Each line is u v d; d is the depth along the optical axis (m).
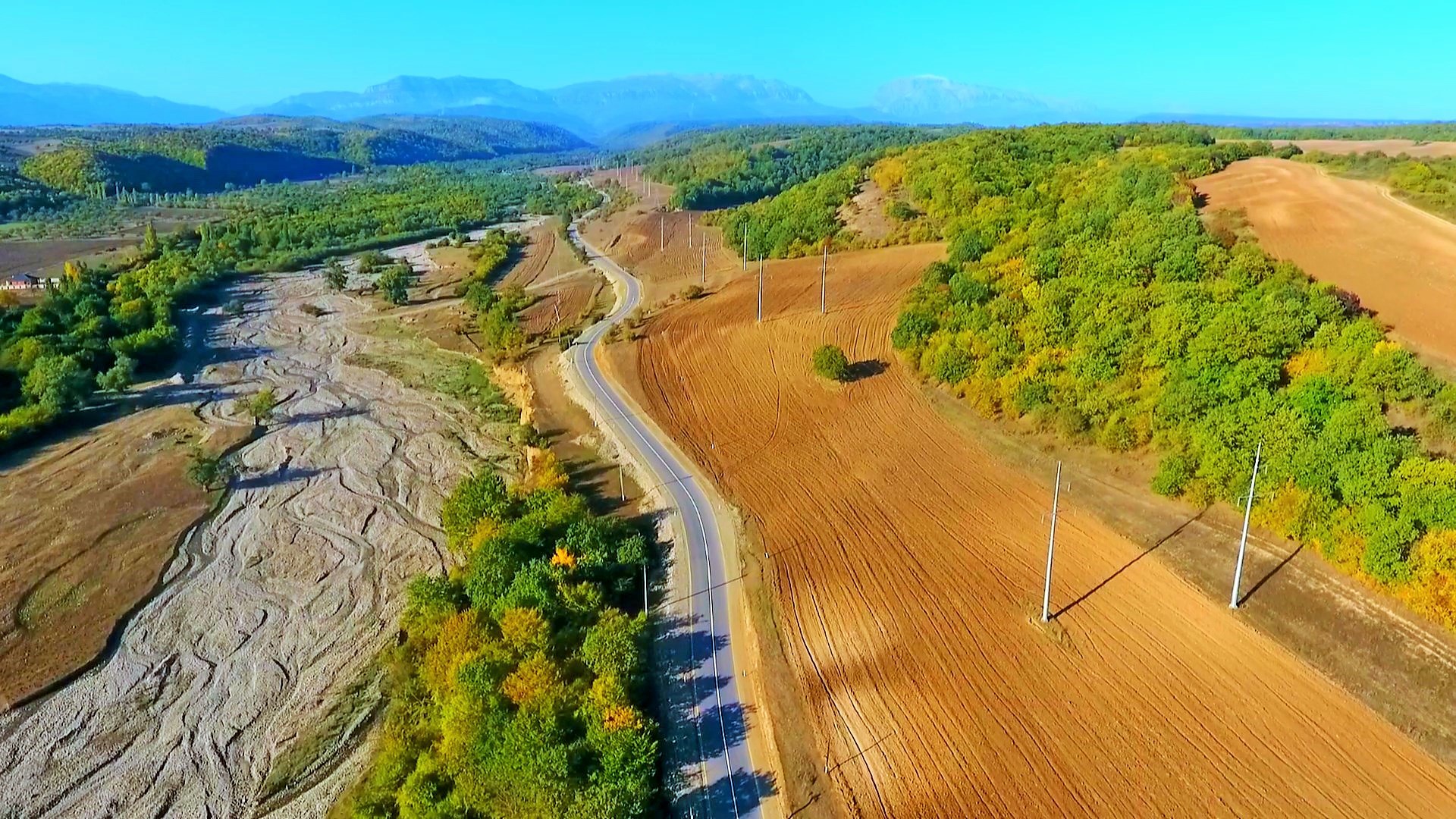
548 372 98.25
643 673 46.44
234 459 83.06
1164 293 71.69
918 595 52.81
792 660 47.69
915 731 42.19
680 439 78.19
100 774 45.97
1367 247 77.00
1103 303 74.06
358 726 48.94
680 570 57.09
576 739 40.09
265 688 52.03
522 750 38.41
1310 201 91.56
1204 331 63.62
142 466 80.88
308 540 68.44
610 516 65.81
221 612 59.22
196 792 44.84
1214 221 88.56
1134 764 39.50
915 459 70.25
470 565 57.75
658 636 50.12
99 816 43.53
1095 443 65.56
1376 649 43.62
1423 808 36.47
